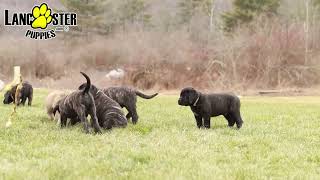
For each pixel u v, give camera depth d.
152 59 51.75
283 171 8.16
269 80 48.09
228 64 49.56
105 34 63.12
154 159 8.88
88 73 54.91
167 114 17.45
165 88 48.78
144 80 49.62
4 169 7.63
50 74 56.38
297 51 50.47
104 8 64.44
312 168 8.42
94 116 11.76
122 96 13.86
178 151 9.54
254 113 18.66
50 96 14.55
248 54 50.22
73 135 11.25
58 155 9.01
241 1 58.91
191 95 12.66
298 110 20.97
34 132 11.70
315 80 48.03
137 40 57.09
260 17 55.38
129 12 66.06
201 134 11.85
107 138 10.84
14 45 57.88
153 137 11.32
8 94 19.78
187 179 7.29
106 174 7.54
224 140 11.09
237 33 54.72
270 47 49.97
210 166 8.19
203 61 51.12
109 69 56.09
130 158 8.86
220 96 13.08
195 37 61.38
